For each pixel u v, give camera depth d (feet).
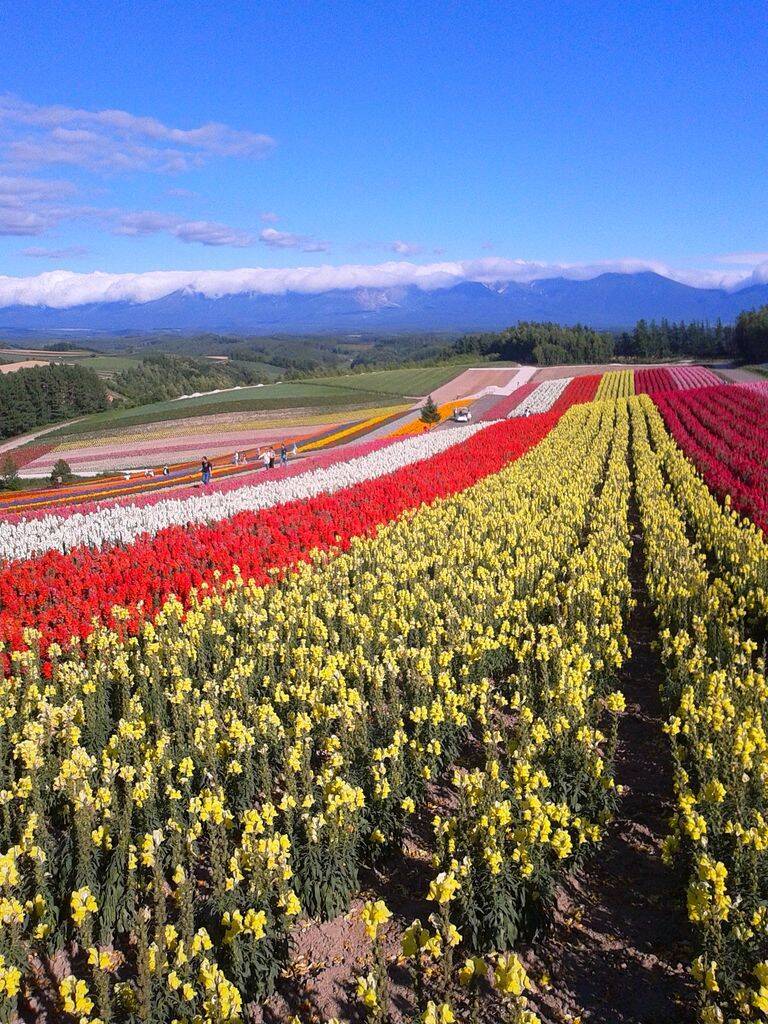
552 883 24.31
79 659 44.21
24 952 22.48
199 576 57.26
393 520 77.20
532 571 55.67
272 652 40.63
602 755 34.35
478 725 37.29
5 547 66.59
